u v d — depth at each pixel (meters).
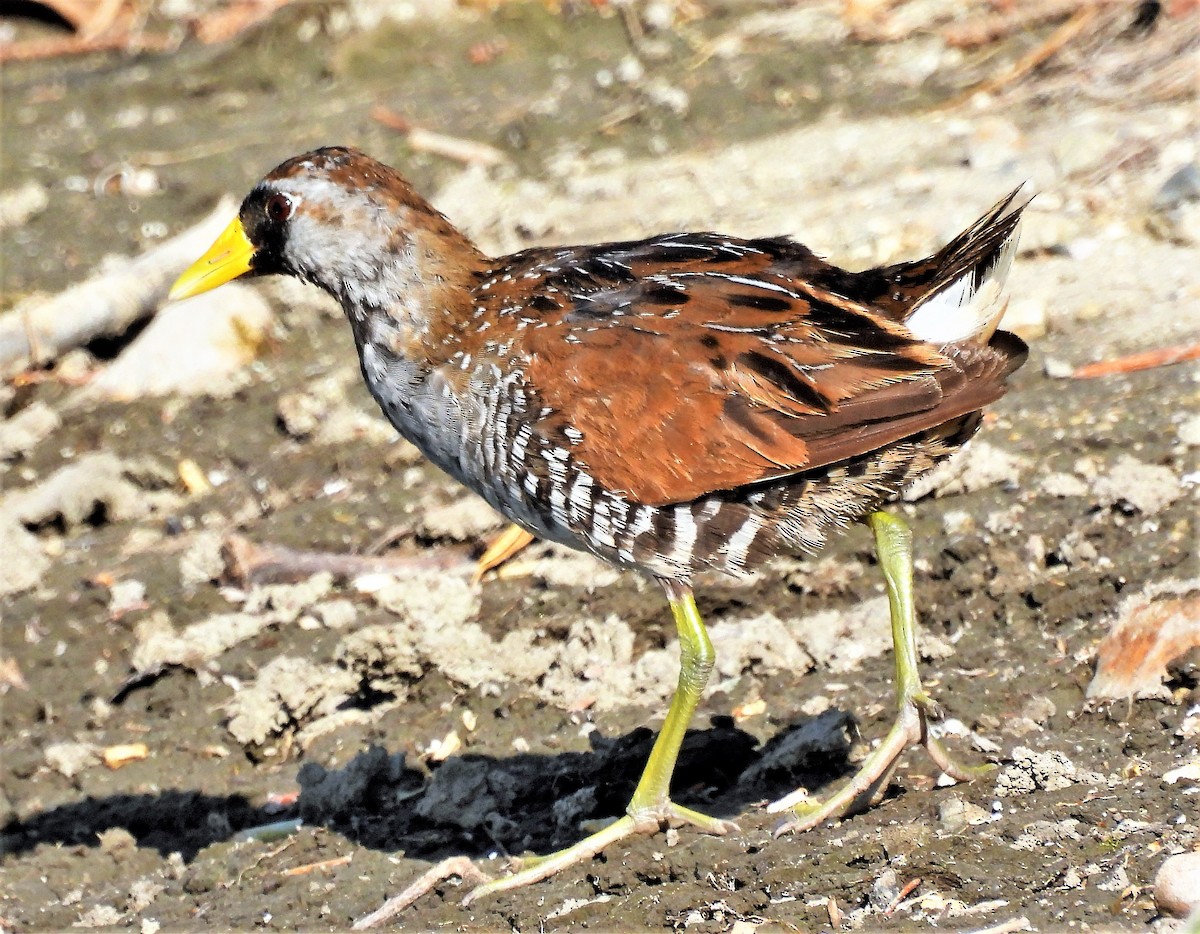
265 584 12.31
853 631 10.59
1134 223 14.55
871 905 7.88
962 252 8.69
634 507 8.81
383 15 20.59
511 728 10.46
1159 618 9.51
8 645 12.02
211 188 17.73
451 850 9.59
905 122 17.19
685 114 17.94
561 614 11.24
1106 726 9.28
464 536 12.32
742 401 8.64
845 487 8.80
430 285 9.23
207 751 10.86
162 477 13.73
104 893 9.60
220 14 21.33
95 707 11.37
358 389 14.46
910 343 8.59
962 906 7.71
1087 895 7.56
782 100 18.00
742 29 19.42
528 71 19.44
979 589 10.66
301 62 20.34
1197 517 10.81
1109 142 15.56
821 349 8.62
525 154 17.75
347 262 9.31
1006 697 9.68
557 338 8.90
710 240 9.43
